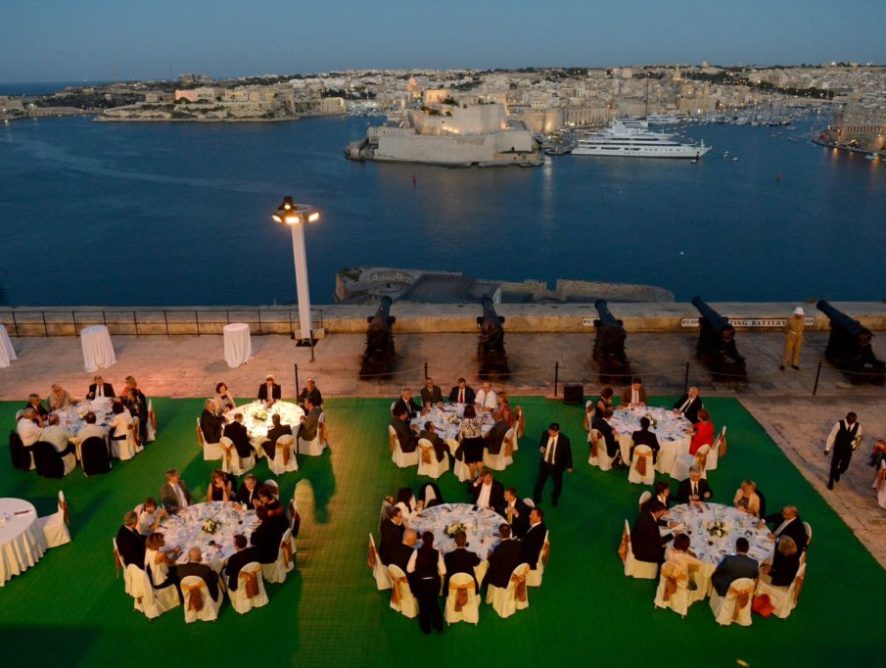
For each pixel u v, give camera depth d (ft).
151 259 325.42
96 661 29.76
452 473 44.70
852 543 37.27
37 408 45.96
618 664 29.40
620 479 43.78
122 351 66.23
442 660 29.68
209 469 45.34
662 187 495.00
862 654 29.86
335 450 47.80
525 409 53.47
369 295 216.74
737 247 341.82
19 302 271.28
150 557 31.83
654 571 34.24
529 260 326.85
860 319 67.62
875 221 387.55
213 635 31.12
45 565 35.86
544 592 33.63
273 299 276.82
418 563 30.60
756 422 50.93
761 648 30.19
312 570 35.50
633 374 59.41
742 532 33.88
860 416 51.80
